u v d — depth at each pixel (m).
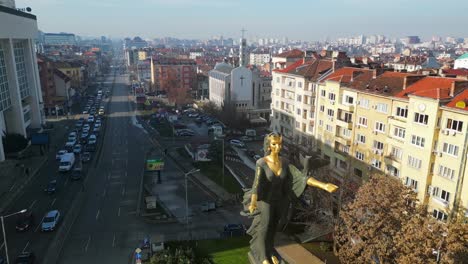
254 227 15.84
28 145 101.19
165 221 59.75
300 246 50.91
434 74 63.56
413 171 50.88
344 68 74.50
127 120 135.62
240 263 46.84
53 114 146.50
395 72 63.69
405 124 52.44
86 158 88.69
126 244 52.81
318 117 74.25
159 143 106.06
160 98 183.62
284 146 80.88
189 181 77.25
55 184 72.38
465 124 43.62
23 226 56.22
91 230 56.88
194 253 48.44
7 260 44.69
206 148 88.50
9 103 99.31
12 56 98.06
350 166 63.12
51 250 51.19
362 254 38.41
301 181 14.58
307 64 85.88
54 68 154.75
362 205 38.97
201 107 157.00
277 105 94.81
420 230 34.09
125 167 85.56
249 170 83.38
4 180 76.00
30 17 114.56
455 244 33.12
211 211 63.81
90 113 145.38
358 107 62.06
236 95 141.75
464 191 44.59
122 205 65.81
